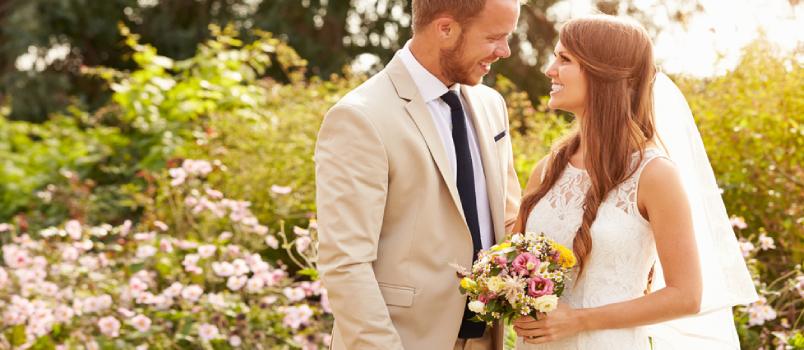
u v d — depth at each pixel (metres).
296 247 4.40
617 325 2.37
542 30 10.96
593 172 2.44
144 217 5.32
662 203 2.35
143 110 6.58
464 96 2.75
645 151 2.41
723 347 2.72
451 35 2.51
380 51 11.32
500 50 2.54
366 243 2.38
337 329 2.59
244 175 5.00
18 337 4.21
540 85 10.91
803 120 4.03
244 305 4.00
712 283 2.62
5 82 11.81
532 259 2.27
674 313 2.33
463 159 2.61
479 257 2.37
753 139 4.08
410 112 2.51
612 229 2.40
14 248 4.56
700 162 2.68
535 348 2.57
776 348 3.51
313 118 5.45
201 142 5.34
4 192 7.32
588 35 2.47
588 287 2.45
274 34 11.11
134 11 12.09
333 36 11.81
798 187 3.91
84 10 11.80
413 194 2.48
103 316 4.20
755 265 3.63
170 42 11.84
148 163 6.20
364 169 2.40
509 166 2.91
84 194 6.20
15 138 8.88
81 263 4.48
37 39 11.75
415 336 2.48
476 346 2.67
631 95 2.48
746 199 4.04
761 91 4.05
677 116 2.68
